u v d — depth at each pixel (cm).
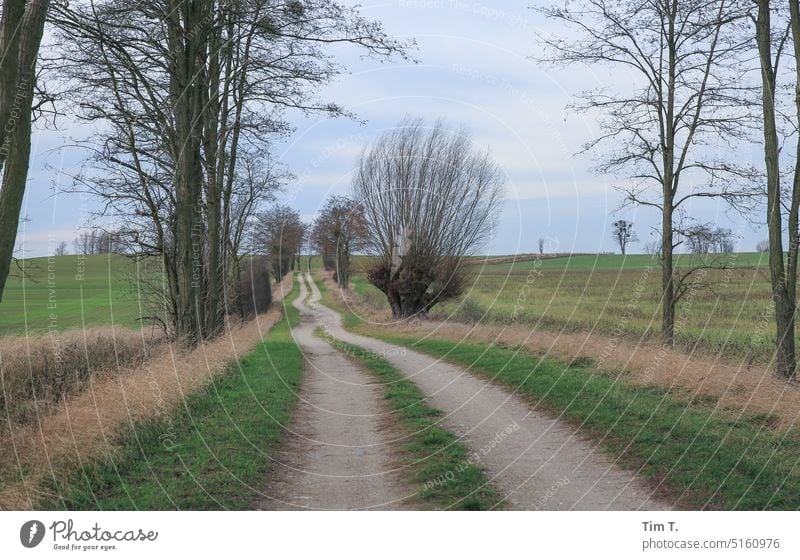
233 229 2791
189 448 930
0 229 732
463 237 3625
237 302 3050
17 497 673
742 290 2733
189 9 1738
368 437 1104
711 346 1596
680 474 824
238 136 2248
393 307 3703
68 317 2434
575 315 2541
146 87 1766
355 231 3881
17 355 1262
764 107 1369
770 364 1295
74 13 1525
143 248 2095
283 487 816
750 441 912
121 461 827
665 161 1758
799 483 764
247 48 2008
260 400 1326
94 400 952
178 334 1766
